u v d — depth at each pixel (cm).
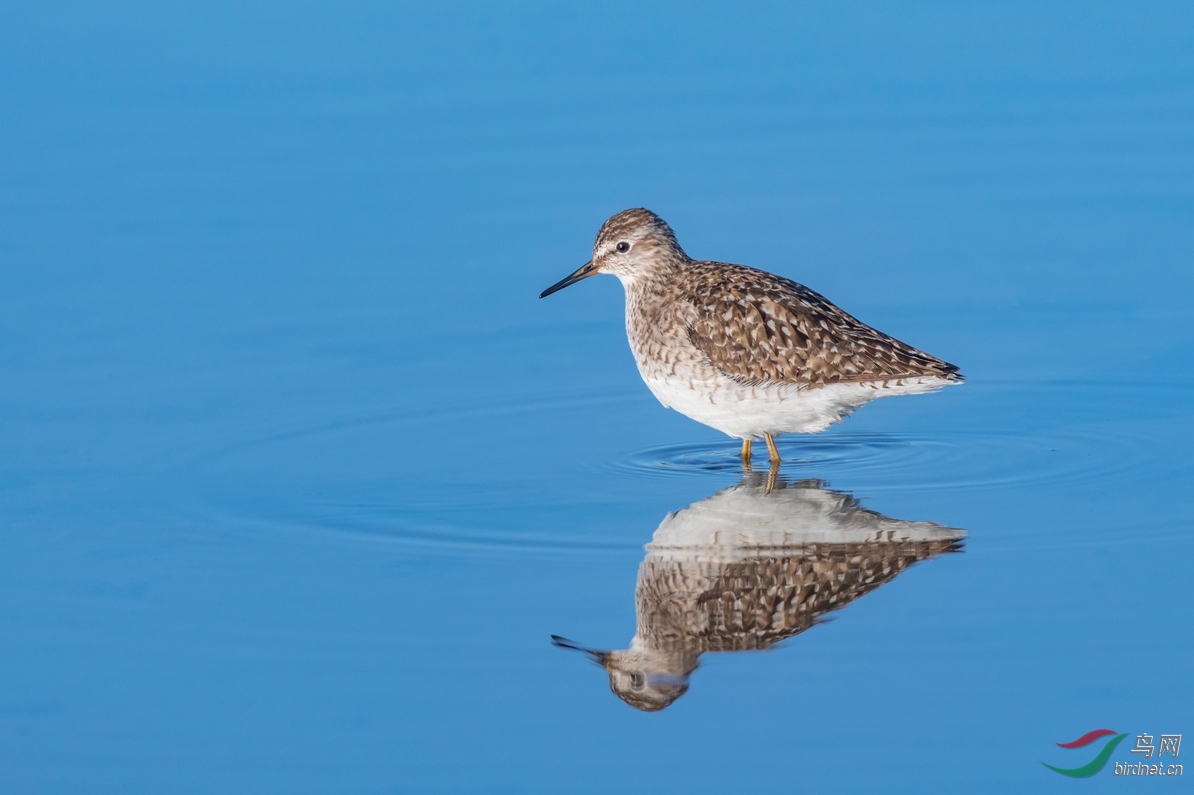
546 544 1358
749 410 1557
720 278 1619
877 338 1524
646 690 1095
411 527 1409
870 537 1353
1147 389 1769
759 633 1170
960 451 1617
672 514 1433
